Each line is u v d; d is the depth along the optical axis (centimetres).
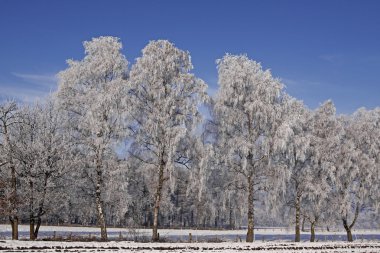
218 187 3866
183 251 2897
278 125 3584
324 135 4225
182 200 8062
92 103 3375
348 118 4525
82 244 2952
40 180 3347
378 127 4441
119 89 3378
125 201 3600
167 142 3391
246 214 3825
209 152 3469
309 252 3080
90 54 3581
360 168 4228
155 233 3525
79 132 3500
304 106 4203
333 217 4266
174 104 3481
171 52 3609
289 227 4272
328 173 4022
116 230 5716
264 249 3159
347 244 3619
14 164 3306
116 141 3378
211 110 3825
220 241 3819
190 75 3569
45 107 3466
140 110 3559
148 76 3522
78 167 3456
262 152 3578
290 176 3625
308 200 4194
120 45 3641
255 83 3675
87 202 3869
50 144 3356
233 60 3800
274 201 3675
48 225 6344
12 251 2603
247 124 3716
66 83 3419
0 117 3259
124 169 3478
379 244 3719
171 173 3416
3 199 3153
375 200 4319
